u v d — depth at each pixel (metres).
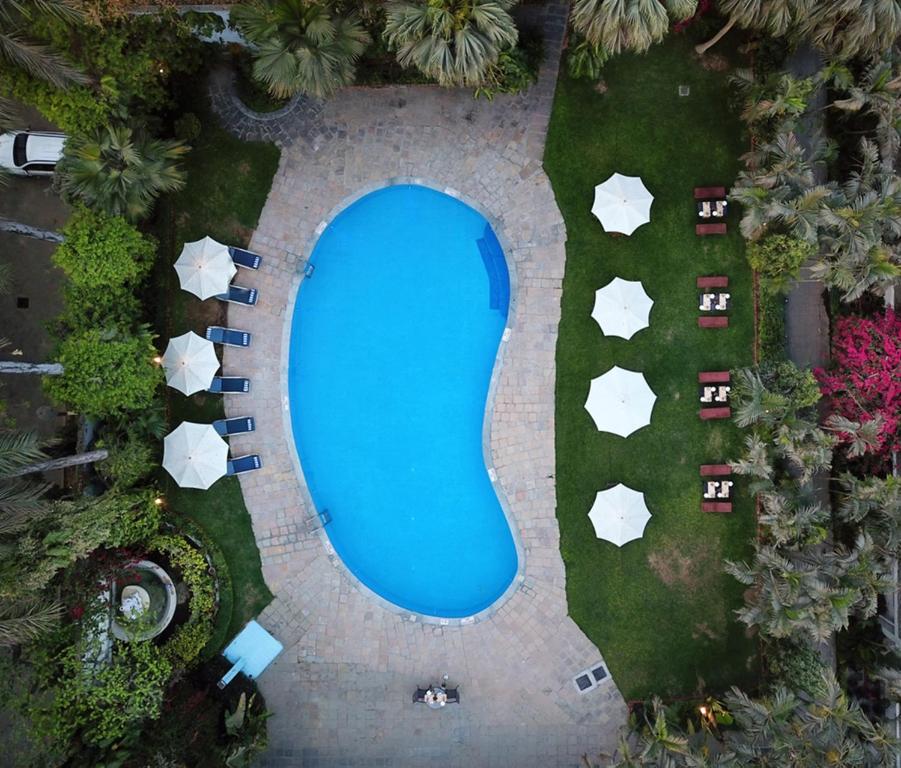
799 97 16.38
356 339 20.20
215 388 19.50
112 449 17.95
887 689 18.20
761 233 17.77
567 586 20.02
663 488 19.77
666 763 16.17
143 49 16.55
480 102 19.72
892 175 16.38
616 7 14.48
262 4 15.46
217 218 19.81
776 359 19.22
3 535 14.84
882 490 16.67
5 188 19.58
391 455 20.17
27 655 15.90
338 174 19.81
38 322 19.59
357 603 20.11
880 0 14.66
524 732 20.03
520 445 19.91
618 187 18.55
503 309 20.11
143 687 16.56
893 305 18.69
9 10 14.12
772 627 17.06
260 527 19.97
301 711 20.09
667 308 19.69
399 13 15.02
